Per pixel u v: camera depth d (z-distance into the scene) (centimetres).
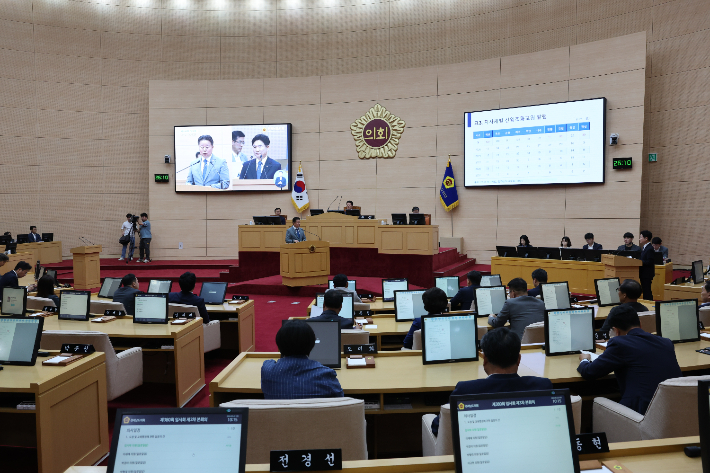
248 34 1491
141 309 516
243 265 1195
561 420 168
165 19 1482
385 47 1434
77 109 1421
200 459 162
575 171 1150
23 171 1367
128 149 1467
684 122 1111
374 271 1131
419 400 326
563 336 382
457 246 1291
